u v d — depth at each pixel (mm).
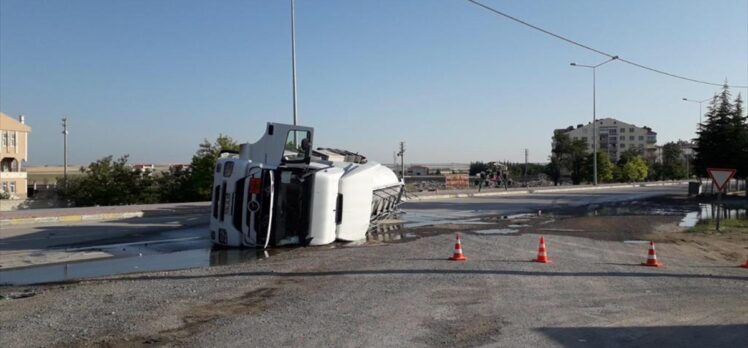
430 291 9250
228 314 7652
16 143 68250
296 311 7836
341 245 15852
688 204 36969
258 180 14430
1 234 18906
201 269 11477
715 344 6609
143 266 12742
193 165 50750
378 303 8367
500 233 19062
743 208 33281
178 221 23625
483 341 6582
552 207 33312
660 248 16109
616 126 161500
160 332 6781
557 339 6707
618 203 37688
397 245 15320
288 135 15367
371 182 17453
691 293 9539
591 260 13172
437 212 29062
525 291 9359
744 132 43188
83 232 19578
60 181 60469
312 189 15320
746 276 11562
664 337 6867
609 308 8297
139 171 53156
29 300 8602
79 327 6965
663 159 135250
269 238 14539
